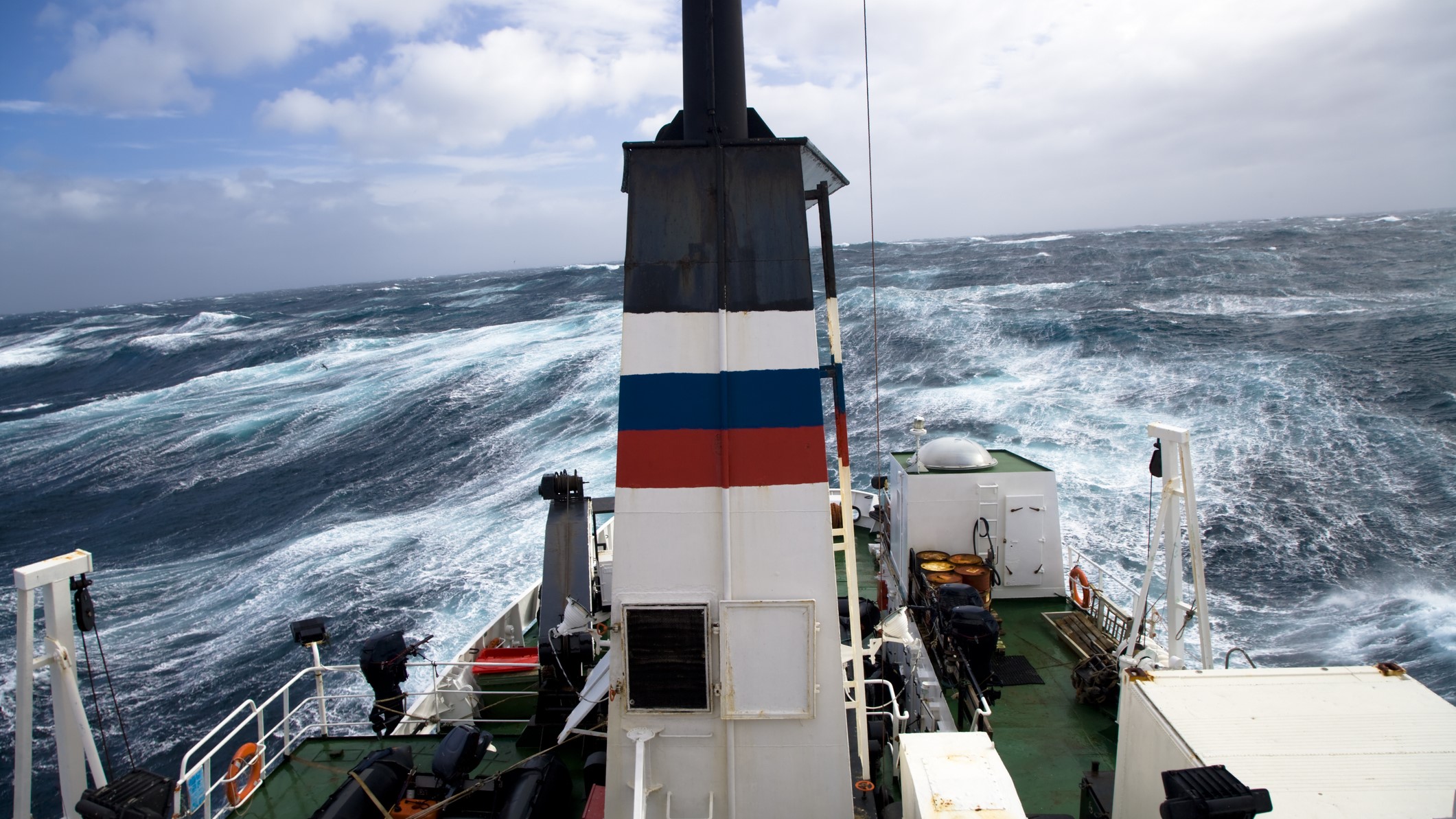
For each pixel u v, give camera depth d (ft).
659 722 16.80
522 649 35.73
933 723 25.50
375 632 62.69
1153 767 16.10
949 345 137.49
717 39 17.11
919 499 36.83
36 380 214.28
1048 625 35.19
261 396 152.97
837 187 19.98
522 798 22.74
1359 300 163.94
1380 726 15.29
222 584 74.38
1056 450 88.17
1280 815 13.37
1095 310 159.63
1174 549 25.07
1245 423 92.99
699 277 16.72
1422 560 61.93
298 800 25.43
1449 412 91.35
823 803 16.66
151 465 116.67
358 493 97.91
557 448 106.63
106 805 16.08
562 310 232.12
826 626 16.57
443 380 144.46
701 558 16.65
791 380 16.65
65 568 18.71
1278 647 53.36
